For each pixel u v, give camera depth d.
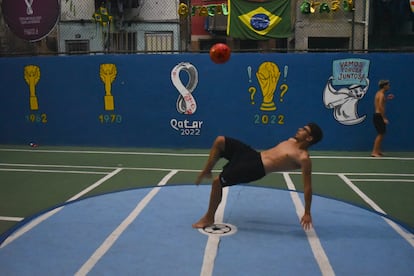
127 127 12.55
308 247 4.95
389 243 5.09
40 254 4.71
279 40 18.75
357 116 11.75
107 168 9.51
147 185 7.91
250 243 5.05
